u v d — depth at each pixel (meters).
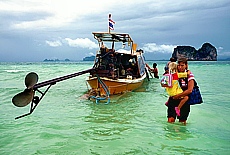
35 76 5.62
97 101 12.02
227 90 16.11
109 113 9.77
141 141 6.51
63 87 18.11
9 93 14.66
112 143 6.40
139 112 9.84
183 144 6.27
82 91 16.00
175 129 7.43
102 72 13.13
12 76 27.80
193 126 7.74
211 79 24.31
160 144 6.27
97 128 7.71
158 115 9.28
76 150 5.95
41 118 8.95
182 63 7.07
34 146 6.20
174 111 7.62
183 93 7.06
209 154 5.63
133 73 16.59
